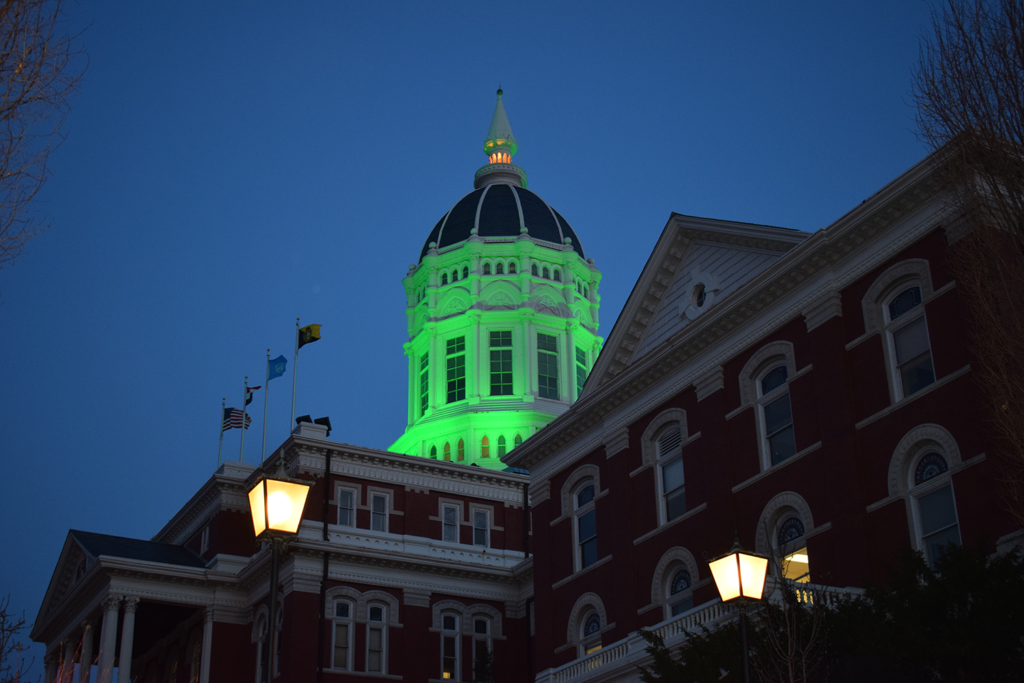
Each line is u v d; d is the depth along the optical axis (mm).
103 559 57938
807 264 35156
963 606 23406
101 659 56719
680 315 41844
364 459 60219
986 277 26203
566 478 46031
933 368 30812
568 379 88375
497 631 59625
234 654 59219
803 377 35094
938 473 30094
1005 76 25016
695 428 39312
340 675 54531
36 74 17375
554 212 97500
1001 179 25484
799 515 34312
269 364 66188
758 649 26406
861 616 24938
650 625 39062
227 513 62562
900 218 32719
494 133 105688
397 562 57656
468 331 88812
